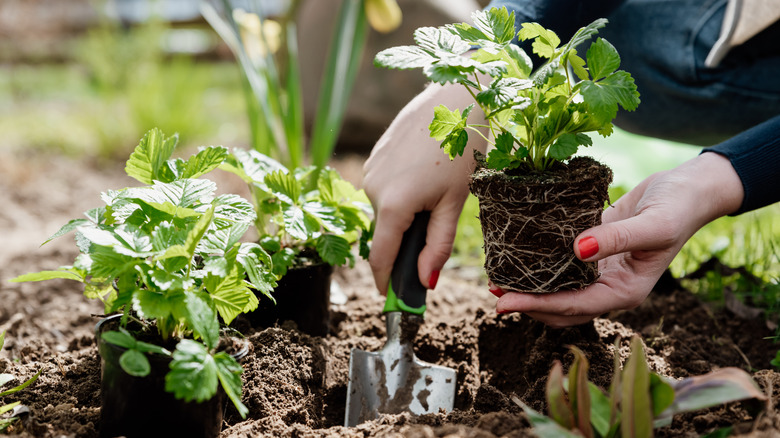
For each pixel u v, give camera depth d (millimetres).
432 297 2023
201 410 1149
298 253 1691
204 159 1317
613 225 1223
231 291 1161
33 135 5090
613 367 1404
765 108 1979
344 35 2396
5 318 2025
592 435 976
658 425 1023
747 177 1338
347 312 1888
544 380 1350
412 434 1062
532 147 1249
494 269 1311
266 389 1355
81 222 1221
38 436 1157
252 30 2477
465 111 1192
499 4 1498
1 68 8156
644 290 1327
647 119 2207
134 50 5914
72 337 1883
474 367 1624
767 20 1661
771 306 1755
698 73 1965
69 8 9328
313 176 1896
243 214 1230
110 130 4801
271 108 2287
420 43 1123
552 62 1098
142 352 1086
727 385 943
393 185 1399
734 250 2268
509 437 1021
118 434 1150
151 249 1096
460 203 1431
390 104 4246
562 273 1266
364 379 1449
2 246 2896
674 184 1310
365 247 1650
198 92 5285
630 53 2066
